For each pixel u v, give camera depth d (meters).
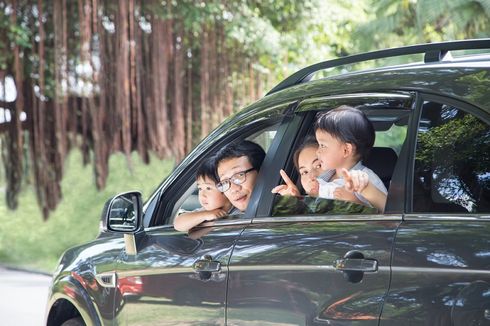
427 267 3.80
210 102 22.11
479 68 4.14
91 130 21.94
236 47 22.25
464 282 3.67
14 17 20.66
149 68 21.50
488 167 3.88
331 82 4.84
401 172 4.14
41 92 21.30
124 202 5.66
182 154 21.98
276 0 22.31
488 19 18.28
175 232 5.36
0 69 21.42
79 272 6.09
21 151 21.66
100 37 21.12
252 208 4.88
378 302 3.96
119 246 5.84
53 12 21.31
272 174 4.88
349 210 4.36
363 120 4.60
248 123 5.27
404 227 4.01
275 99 5.13
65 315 6.60
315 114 4.88
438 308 3.74
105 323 5.81
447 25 19.39
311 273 4.29
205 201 5.31
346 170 4.41
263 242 4.65
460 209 3.90
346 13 22.62
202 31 21.95
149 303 5.40
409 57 19.75
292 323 4.38
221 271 4.84
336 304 4.14
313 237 4.38
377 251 4.02
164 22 21.48
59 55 21.20
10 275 19.14
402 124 4.70
